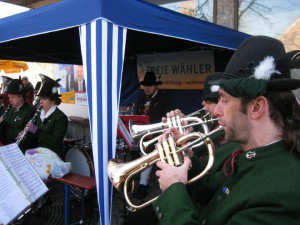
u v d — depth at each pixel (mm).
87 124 5191
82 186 2691
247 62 989
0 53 5559
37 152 3035
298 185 839
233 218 895
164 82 5828
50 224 3125
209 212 1074
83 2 2189
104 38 2109
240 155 1052
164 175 1106
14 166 1832
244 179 971
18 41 4551
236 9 5504
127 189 1426
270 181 883
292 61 896
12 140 3990
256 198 872
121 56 2250
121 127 2777
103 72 2115
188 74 5461
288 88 927
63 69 8734
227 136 1014
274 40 994
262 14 5262
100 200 2111
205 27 3021
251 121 961
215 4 5766
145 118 3262
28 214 2953
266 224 830
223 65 5121
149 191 4008
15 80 4043
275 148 940
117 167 1452
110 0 2143
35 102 3797
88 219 3289
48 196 3480
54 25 2408
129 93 6559
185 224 958
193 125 1807
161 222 1030
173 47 5434
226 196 1018
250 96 928
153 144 1884
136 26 2346
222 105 1018
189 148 1256
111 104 2162
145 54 6016
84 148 3717
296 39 4922
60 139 3439
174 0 6309
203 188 1332
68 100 6801
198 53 5266
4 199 1653
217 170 1396
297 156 914
